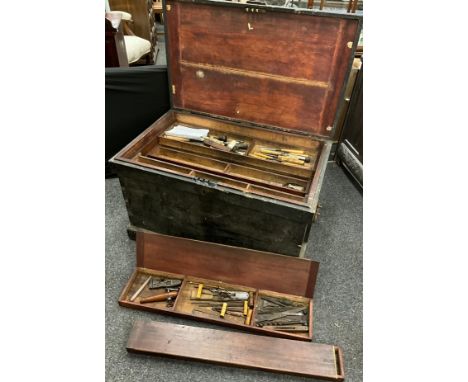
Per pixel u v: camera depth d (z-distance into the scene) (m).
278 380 1.65
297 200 1.87
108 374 1.67
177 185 1.92
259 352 1.66
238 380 1.65
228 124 2.49
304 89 2.17
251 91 2.31
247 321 1.81
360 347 1.82
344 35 1.90
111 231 2.46
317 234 2.54
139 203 2.15
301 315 1.86
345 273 2.23
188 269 2.04
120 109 2.66
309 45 2.00
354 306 2.02
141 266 2.09
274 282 1.94
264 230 1.92
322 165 2.04
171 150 2.35
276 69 2.16
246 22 2.05
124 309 1.95
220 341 1.70
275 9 1.94
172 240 2.03
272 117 2.37
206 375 1.67
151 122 2.83
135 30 4.49
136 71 2.53
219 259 1.99
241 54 2.19
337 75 2.04
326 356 1.66
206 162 2.30
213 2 2.04
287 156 2.29
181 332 1.73
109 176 2.99
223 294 1.95
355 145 3.00
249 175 2.24
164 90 2.70
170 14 2.19
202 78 2.39
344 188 3.03
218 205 1.91
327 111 2.19
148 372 1.68
